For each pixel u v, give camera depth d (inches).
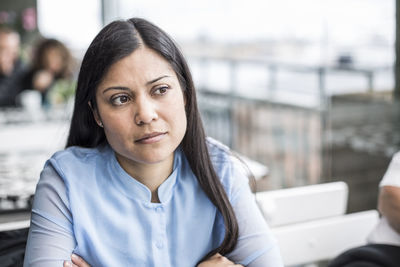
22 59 137.6
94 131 39.4
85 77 35.3
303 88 146.9
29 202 53.1
